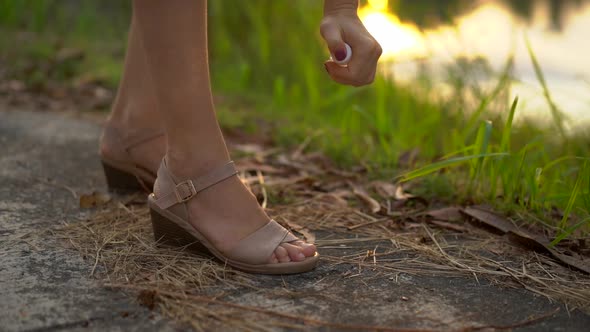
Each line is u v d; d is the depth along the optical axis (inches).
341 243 47.0
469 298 39.9
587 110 87.7
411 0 111.1
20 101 83.5
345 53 39.8
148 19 39.8
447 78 85.6
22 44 108.1
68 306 37.3
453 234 49.1
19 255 42.9
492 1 174.1
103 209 51.3
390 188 57.3
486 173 56.5
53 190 54.7
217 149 42.3
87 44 113.8
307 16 106.3
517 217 50.9
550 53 129.3
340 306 38.4
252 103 93.1
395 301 39.2
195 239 42.8
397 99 89.9
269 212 51.9
